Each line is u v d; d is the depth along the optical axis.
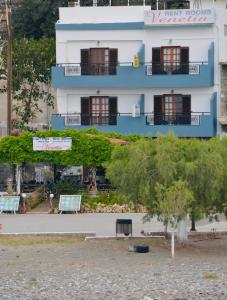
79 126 105.38
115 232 71.88
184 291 52.19
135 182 64.56
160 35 104.69
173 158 63.53
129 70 104.31
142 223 72.50
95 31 105.50
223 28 104.31
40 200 88.62
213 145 64.69
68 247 66.88
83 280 55.16
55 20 135.25
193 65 103.94
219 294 51.53
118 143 86.56
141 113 104.44
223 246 67.31
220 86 104.56
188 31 104.38
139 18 105.38
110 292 51.91
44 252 64.81
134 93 105.38
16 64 117.75
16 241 69.31
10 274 57.22
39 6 135.25
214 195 62.88
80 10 106.12
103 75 104.81
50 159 85.69
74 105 106.25
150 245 67.31
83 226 75.12
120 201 84.31
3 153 86.00
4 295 51.34
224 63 104.00
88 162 85.31
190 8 107.56
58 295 51.28
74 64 105.81
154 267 59.03
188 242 68.81
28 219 79.31
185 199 60.88
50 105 119.50
